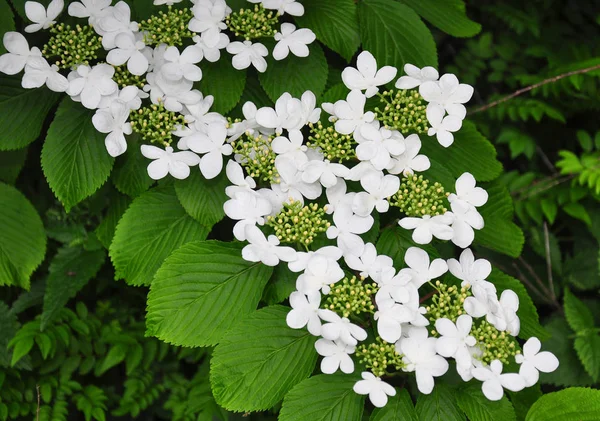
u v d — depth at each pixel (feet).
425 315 2.02
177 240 2.10
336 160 2.10
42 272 2.60
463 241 2.00
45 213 2.52
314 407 1.95
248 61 2.05
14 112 2.12
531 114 3.01
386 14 2.19
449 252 2.75
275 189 2.02
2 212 2.25
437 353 1.91
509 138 2.99
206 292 2.00
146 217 2.11
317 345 1.92
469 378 1.91
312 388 1.96
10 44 2.03
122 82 2.08
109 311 2.69
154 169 2.01
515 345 1.97
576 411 1.97
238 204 1.98
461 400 1.99
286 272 2.05
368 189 1.99
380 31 2.19
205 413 2.57
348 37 2.17
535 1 3.36
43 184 2.55
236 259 2.03
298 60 2.15
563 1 3.48
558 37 3.34
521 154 3.36
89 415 2.56
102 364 2.63
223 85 2.11
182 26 2.06
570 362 2.79
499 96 3.03
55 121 2.08
